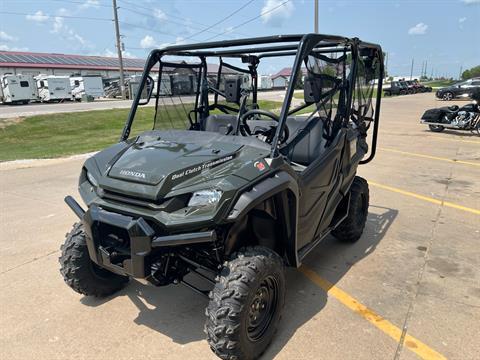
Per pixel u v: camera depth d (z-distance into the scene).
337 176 3.61
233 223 2.50
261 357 2.57
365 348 2.65
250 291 2.35
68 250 2.99
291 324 2.92
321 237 3.54
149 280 2.42
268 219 2.74
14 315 3.03
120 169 2.61
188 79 3.92
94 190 2.74
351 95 3.70
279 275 2.61
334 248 4.24
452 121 12.84
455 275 3.65
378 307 3.13
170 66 3.71
